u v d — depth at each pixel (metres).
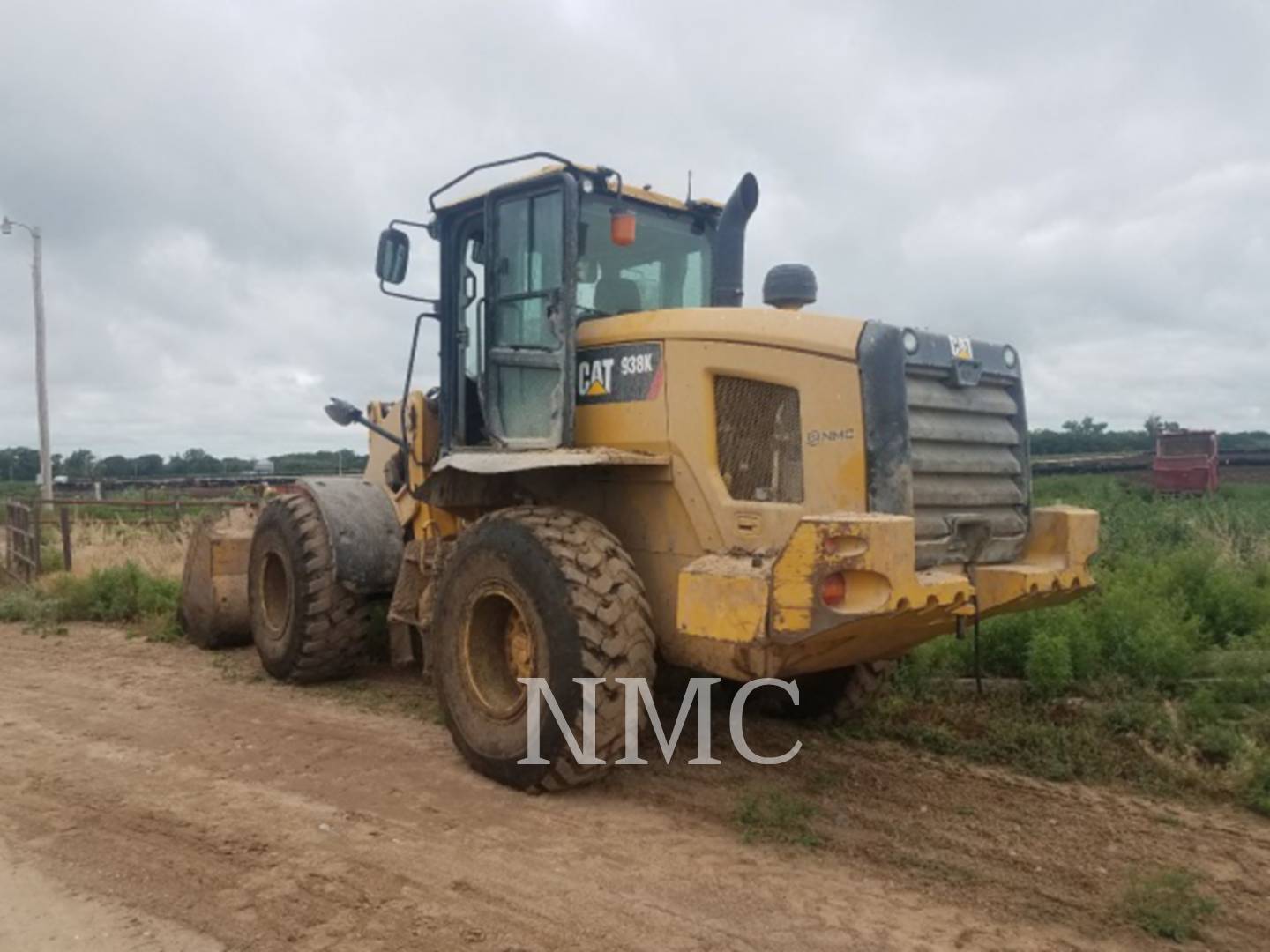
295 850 4.46
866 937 3.73
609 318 5.79
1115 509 13.87
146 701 7.15
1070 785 5.37
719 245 6.36
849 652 4.88
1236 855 4.52
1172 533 12.12
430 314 6.86
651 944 3.67
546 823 4.77
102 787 5.30
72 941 3.71
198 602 8.91
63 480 31.16
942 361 5.00
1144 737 5.85
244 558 8.91
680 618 4.85
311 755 5.82
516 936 3.72
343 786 5.29
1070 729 5.97
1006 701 6.51
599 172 5.81
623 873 4.24
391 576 7.32
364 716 6.70
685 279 6.55
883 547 4.24
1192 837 4.71
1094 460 25.12
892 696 6.58
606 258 6.10
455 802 5.05
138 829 4.72
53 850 4.51
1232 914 3.98
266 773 5.52
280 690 7.42
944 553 5.00
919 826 4.79
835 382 4.75
